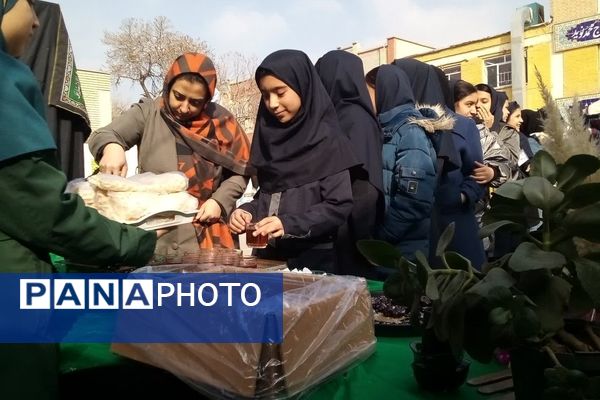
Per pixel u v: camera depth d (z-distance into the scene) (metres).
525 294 0.80
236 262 1.31
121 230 1.04
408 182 2.17
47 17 2.32
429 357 1.00
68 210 0.92
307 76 1.97
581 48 18.44
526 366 0.81
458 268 0.93
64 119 2.37
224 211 2.02
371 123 2.20
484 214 0.96
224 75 20.08
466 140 2.66
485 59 21.61
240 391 0.81
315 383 0.92
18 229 0.90
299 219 1.84
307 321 0.91
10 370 0.89
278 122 2.05
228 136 2.16
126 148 2.17
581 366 0.76
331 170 1.93
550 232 0.82
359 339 1.09
